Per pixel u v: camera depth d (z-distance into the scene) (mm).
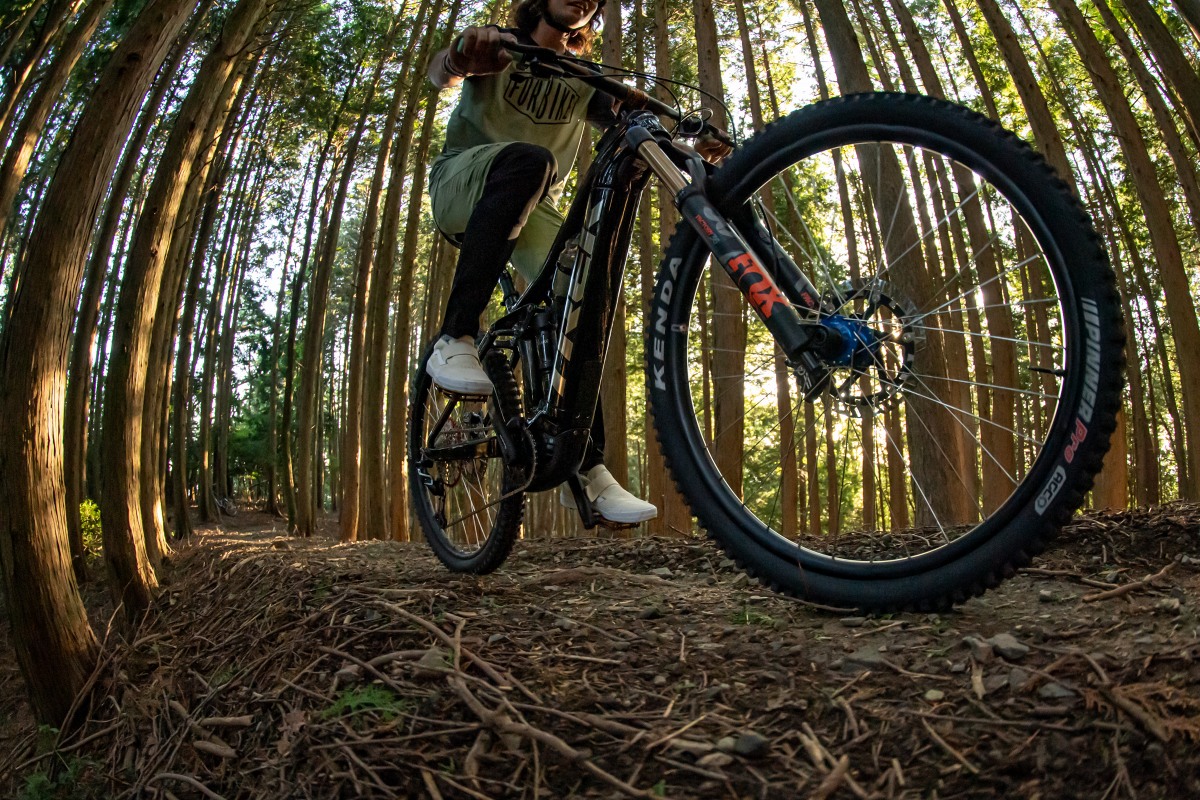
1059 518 1417
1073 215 1411
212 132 6215
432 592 2256
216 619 2895
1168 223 7375
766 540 1815
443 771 1433
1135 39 11102
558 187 2424
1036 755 1228
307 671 1928
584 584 2434
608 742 1421
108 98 2832
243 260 18734
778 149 1696
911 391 1632
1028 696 1356
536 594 2314
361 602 2207
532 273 2363
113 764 2301
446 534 2797
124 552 4047
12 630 2828
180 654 2760
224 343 19547
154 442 5844
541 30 2246
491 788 1368
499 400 2205
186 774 1866
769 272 1729
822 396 1789
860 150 5973
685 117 2086
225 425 19859
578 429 2080
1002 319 7316
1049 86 12227
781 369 2039
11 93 6906
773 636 1750
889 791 1211
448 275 12508
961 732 1305
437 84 2105
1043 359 2062
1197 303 13375
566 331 2037
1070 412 1409
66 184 2754
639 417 17906
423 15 10047
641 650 1754
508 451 2160
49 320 2789
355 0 11469
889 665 1520
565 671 1680
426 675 1716
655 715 1476
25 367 2760
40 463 2799
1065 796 1163
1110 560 2311
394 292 20094
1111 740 1222
